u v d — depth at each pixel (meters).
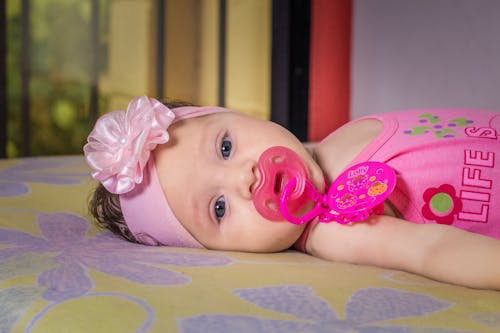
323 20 3.44
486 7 2.90
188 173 1.18
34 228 1.27
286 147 1.16
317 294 0.84
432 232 1.01
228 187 1.14
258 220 1.12
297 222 1.11
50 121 2.87
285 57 3.35
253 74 3.29
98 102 2.94
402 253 1.01
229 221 1.14
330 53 3.48
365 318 0.76
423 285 0.91
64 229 1.28
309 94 3.43
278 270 0.97
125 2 2.96
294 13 3.37
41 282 0.93
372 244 1.06
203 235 1.18
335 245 1.11
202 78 3.15
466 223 1.14
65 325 0.79
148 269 0.97
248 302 0.82
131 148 1.18
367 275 0.95
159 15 3.04
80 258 1.04
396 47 3.38
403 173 1.16
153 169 1.20
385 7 3.41
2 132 2.78
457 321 0.75
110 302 0.83
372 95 3.50
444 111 1.29
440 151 1.16
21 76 2.80
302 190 1.10
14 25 2.77
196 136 1.21
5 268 1.00
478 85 2.97
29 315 0.84
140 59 3.01
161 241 1.23
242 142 1.17
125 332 0.75
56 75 2.86
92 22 2.91
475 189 1.13
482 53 2.94
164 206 1.19
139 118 1.19
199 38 3.13
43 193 1.53
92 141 1.25
